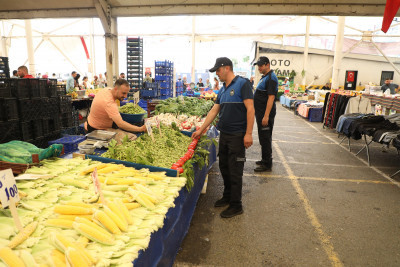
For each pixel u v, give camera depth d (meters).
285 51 25.42
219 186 5.06
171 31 22.41
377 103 11.77
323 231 3.62
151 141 3.88
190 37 23.36
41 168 2.68
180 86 18.88
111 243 1.71
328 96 10.51
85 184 2.43
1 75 12.04
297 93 19.16
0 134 5.14
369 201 4.55
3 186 1.61
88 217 1.91
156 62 13.50
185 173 3.02
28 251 1.53
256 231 3.59
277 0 8.66
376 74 25.11
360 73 25.23
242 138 3.76
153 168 2.96
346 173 5.88
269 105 5.35
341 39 15.12
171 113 6.64
